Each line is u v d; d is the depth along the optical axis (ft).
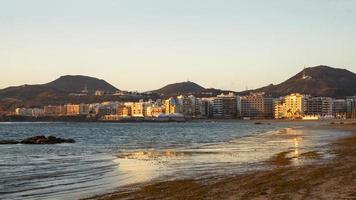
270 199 53.83
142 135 353.51
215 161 113.80
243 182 69.67
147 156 135.85
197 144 205.46
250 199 54.44
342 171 77.87
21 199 64.08
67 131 492.54
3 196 66.85
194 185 69.10
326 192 56.85
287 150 147.84
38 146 210.59
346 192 56.54
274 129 485.56
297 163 98.94
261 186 64.49
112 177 86.12
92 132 448.65
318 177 71.05
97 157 137.39
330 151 134.10
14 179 86.22
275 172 80.69
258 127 604.49
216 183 70.13
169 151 157.38
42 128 639.35
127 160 122.62
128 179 81.71
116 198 60.44
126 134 382.01
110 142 242.99
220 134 357.00
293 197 54.34
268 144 190.49
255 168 92.79
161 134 374.63
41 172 98.02
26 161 128.98
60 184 78.64
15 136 370.32
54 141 237.04
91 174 92.48
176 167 101.04
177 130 498.69
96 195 64.49
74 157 140.87
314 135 287.89
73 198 62.90
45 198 64.13
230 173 84.48
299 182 66.54
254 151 148.25
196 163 109.70
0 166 113.29
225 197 56.85
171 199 57.31
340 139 221.87
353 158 108.37
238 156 128.47
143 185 72.28
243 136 300.40
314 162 99.91
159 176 84.23
